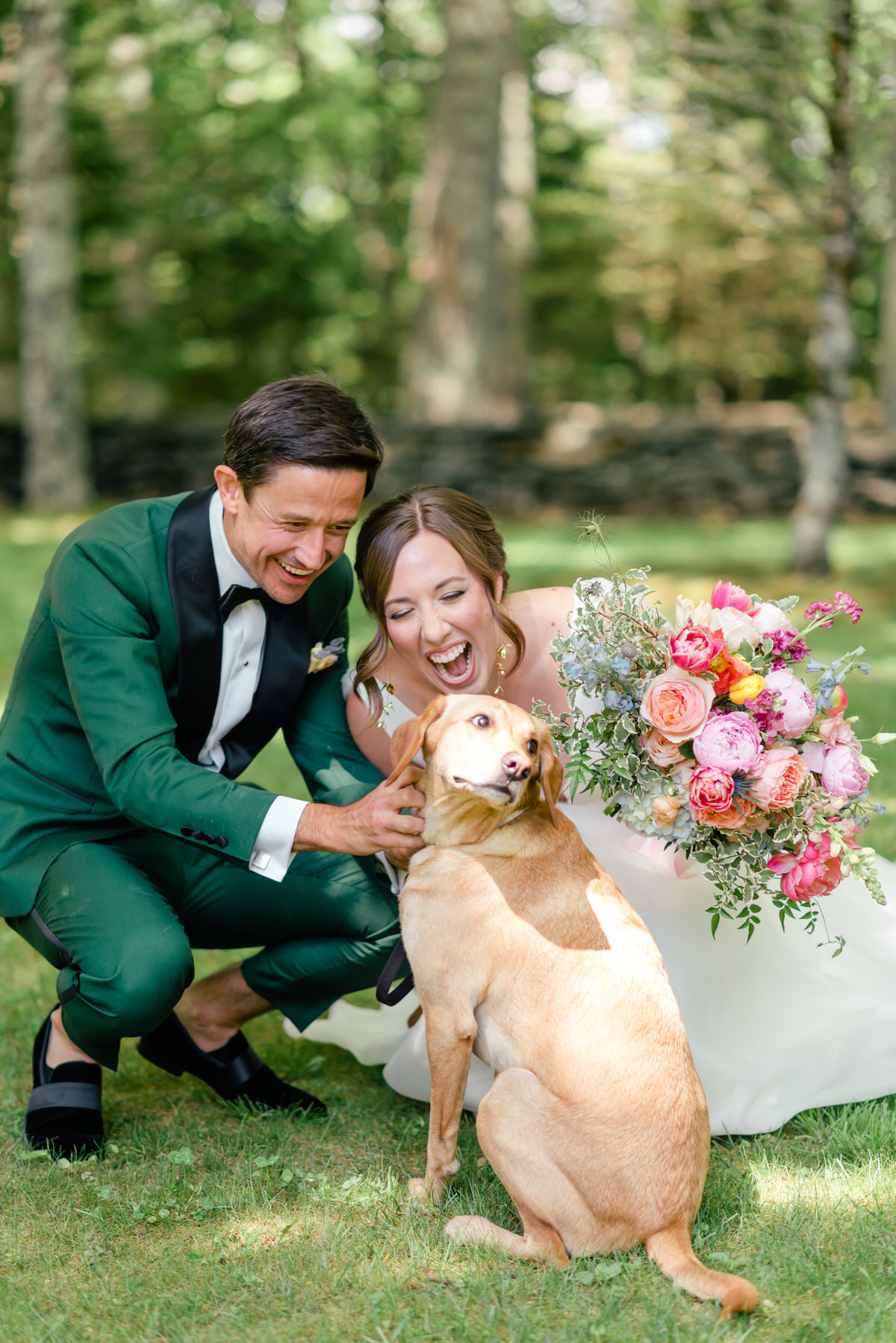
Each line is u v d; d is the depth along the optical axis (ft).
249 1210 8.68
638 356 108.78
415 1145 9.76
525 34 60.75
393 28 85.71
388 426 63.93
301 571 9.26
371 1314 7.40
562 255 92.27
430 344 64.75
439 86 62.90
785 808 8.82
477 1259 7.95
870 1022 10.37
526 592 11.41
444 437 64.13
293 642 10.12
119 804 9.12
